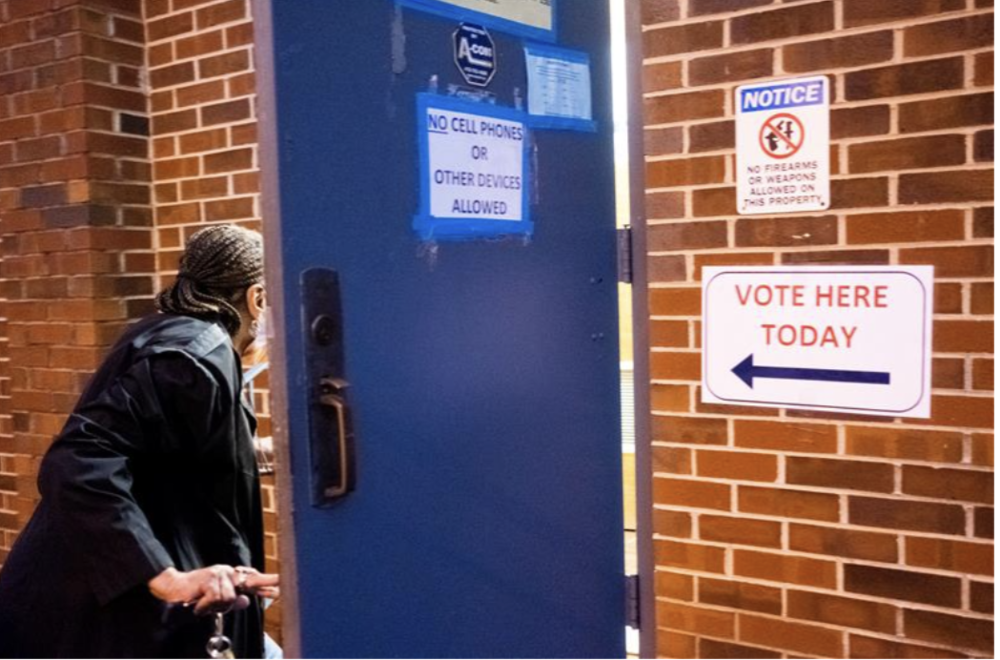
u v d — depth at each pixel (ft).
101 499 6.02
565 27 7.18
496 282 6.58
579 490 7.44
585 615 7.54
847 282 6.79
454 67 6.20
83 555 6.14
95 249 10.52
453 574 6.29
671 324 7.52
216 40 10.26
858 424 6.85
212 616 6.71
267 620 10.39
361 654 5.61
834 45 6.71
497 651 6.68
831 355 6.90
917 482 6.68
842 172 6.75
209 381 6.45
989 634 6.49
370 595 5.66
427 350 6.03
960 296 6.43
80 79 10.37
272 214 5.09
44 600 6.51
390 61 5.73
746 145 7.07
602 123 7.54
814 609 7.11
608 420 7.72
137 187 10.88
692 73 7.26
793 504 7.13
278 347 5.13
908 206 6.55
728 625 7.48
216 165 10.40
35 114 10.86
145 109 10.92
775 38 6.91
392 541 5.80
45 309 11.01
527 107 6.84
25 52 10.85
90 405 6.28
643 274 7.62
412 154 5.89
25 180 11.05
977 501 6.48
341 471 5.37
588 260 7.44
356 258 5.52
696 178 7.30
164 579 6.01
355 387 5.52
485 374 6.51
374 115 5.63
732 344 7.27
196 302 7.02
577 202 7.32
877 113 6.60
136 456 6.37
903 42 6.48
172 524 6.55
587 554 7.55
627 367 9.87
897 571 6.79
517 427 6.81
